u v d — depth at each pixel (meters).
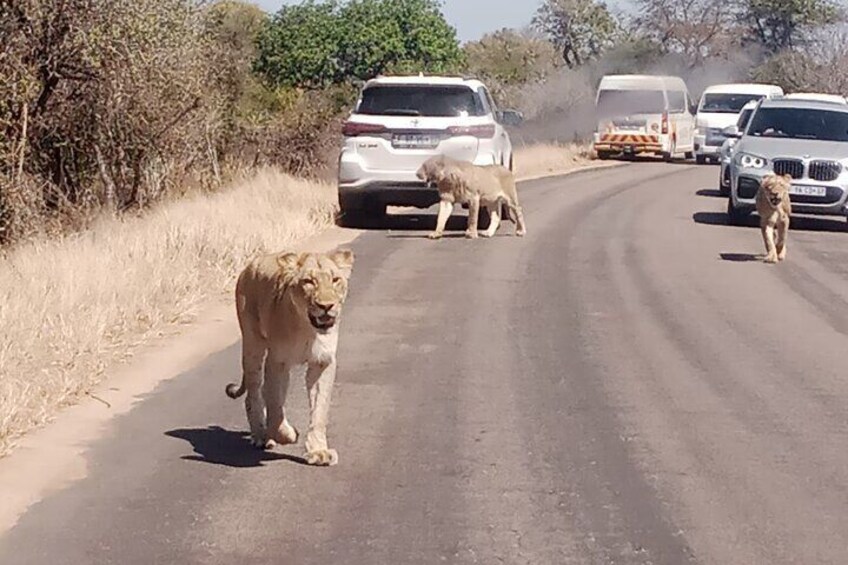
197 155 24.75
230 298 14.52
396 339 12.64
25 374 10.14
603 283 16.14
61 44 18.36
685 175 38.19
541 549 7.08
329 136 29.81
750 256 19.12
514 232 21.30
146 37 19.12
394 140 20.97
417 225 22.14
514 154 40.94
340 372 11.23
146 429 9.37
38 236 17.69
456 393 10.54
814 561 6.95
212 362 11.55
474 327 13.27
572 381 11.02
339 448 8.93
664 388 10.82
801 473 8.50
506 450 8.94
